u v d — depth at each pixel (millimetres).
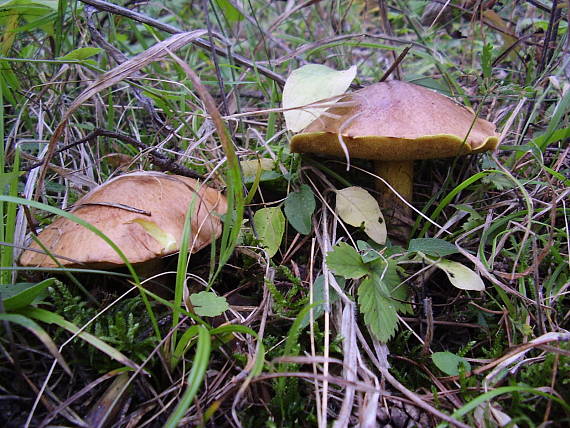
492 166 211
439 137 164
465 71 262
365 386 124
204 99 134
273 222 192
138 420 137
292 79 194
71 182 220
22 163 213
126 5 277
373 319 152
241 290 190
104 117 266
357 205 189
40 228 191
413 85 191
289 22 379
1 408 133
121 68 177
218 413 140
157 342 148
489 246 195
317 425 139
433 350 170
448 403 146
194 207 169
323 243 190
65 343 137
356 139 168
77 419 132
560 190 195
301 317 125
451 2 288
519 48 279
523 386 133
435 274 194
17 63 253
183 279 144
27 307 141
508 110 244
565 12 269
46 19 230
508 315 165
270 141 232
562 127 225
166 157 201
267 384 144
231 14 302
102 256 146
